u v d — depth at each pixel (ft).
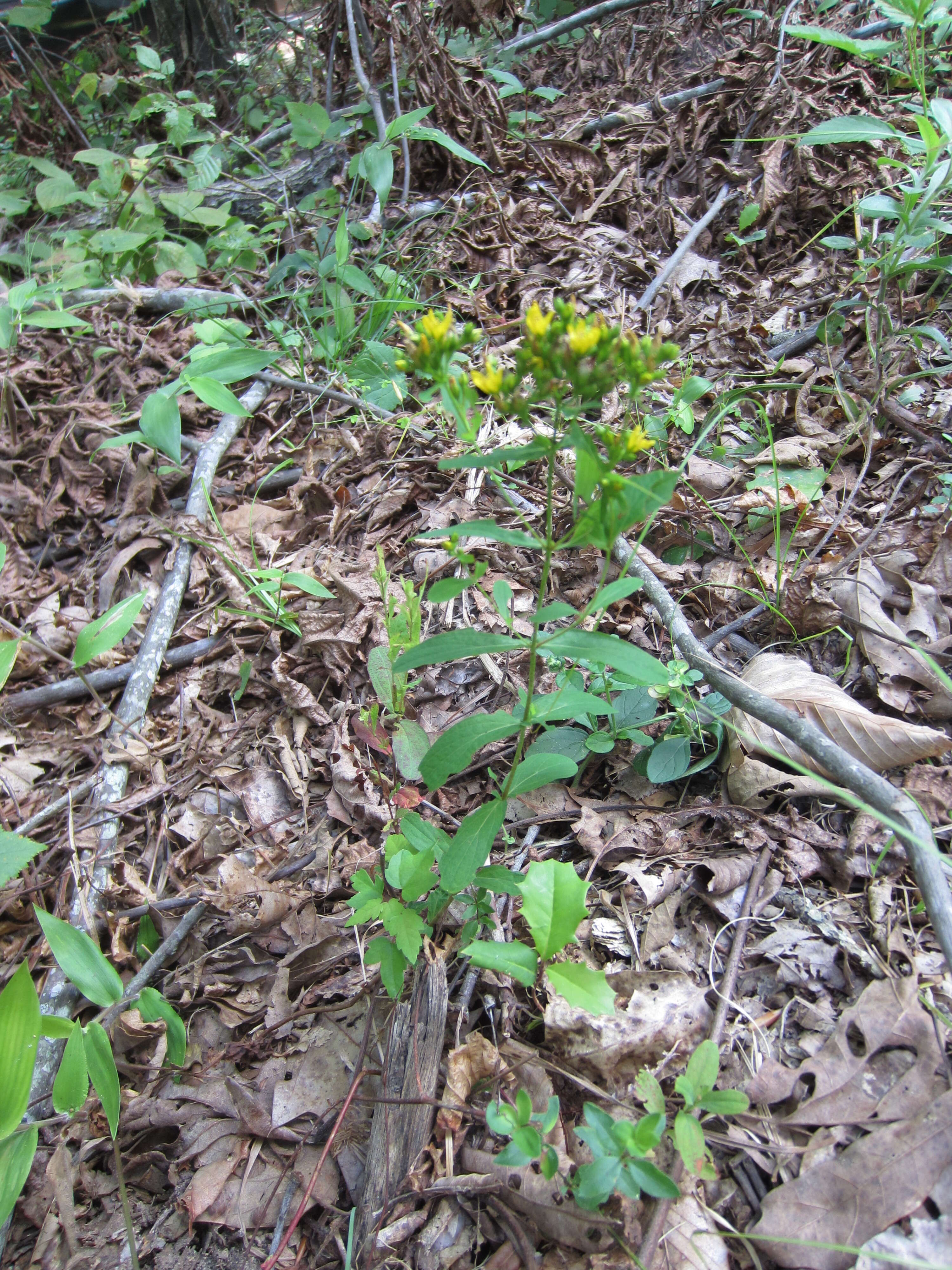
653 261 3.82
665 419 2.80
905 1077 1.72
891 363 2.97
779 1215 1.62
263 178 5.33
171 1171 1.92
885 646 2.34
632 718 2.25
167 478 3.44
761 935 1.97
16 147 6.27
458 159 4.52
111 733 2.70
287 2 7.63
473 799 2.32
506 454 1.56
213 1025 2.12
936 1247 1.55
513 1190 1.72
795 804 2.15
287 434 3.52
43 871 2.46
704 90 4.52
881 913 1.95
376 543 2.95
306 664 2.69
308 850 2.34
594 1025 1.83
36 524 3.50
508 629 2.58
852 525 2.63
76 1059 1.76
